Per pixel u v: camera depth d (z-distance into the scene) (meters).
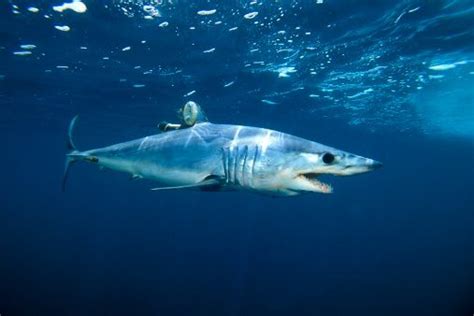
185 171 5.02
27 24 11.20
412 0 9.65
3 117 29.56
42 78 17.08
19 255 30.25
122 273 25.53
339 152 4.18
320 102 21.39
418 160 63.75
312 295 21.61
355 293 22.06
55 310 16.75
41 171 93.38
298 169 4.19
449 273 27.08
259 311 18.66
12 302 17.12
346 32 11.59
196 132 5.20
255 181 4.43
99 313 16.92
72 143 6.87
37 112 26.48
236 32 11.52
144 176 5.68
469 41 12.42
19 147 52.22
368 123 29.05
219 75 15.97
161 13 10.32
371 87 18.25
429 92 19.47
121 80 16.88
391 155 55.53
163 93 19.12
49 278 22.39
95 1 9.76
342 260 36.09
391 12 10.30
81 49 13.17
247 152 4.46
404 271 28.80
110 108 23.56
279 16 10.50
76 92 19.64
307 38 12.03
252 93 19.11
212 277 25.77
